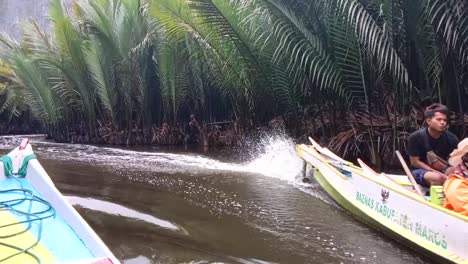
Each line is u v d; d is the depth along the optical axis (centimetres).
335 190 576
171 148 1321
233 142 1278
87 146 1473
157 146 1403
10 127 2236
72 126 1742
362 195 504
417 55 736
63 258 309
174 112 1416
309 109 952
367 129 822
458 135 693
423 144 444
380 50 705
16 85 1845
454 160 391
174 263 403
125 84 1453
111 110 1509
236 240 455
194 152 1180
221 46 986
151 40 1316
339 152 846
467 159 386
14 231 349
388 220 443
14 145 1625
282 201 598
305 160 726
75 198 632
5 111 2172
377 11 715
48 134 1900
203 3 872
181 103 1438
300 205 578
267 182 723
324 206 571
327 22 782
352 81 784
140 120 1527
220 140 1350
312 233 469
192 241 455
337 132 893
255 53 938
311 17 816
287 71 905
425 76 743
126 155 1146
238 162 955
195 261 405
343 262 393
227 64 1019
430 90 743
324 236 458
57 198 404
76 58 1472
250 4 882
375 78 782
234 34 917
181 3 938
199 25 964
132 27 1375
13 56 1609
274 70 939
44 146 1495
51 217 378
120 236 476
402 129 775
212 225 504
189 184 719
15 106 2000
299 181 726
